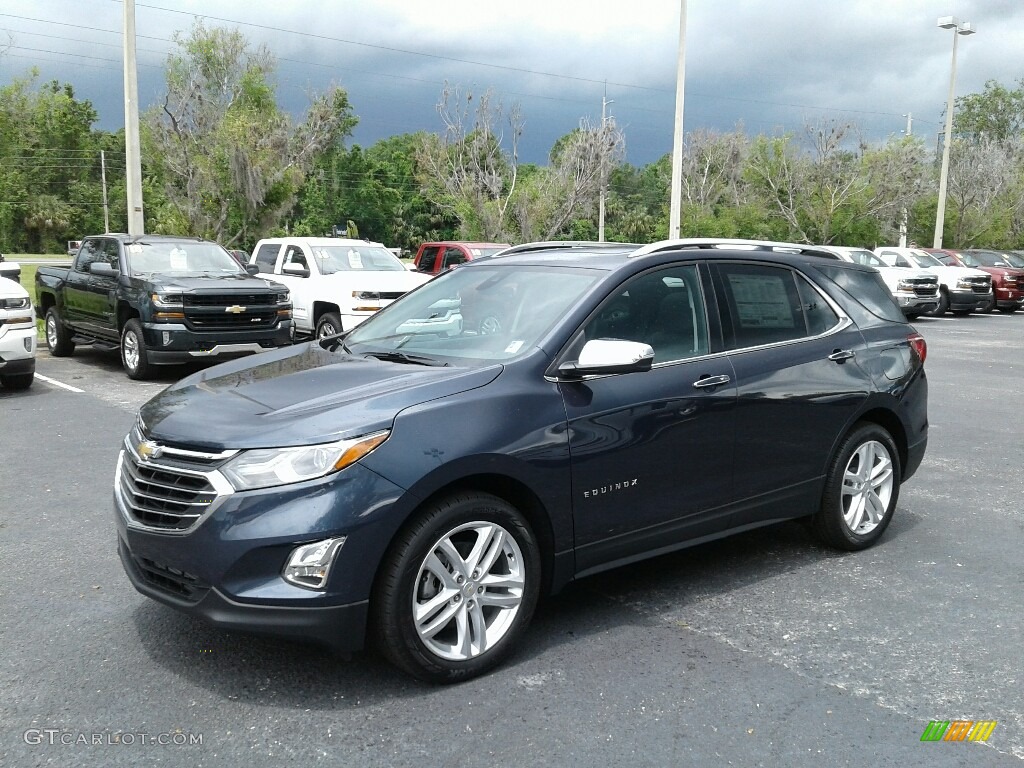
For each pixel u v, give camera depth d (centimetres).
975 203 4388
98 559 520
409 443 362
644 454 433
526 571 395
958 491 694
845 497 547
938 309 2672
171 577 363
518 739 334
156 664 390
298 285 1543
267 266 1664
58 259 6912
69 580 488
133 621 435
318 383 407
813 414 510
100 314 1280
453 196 3522
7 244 8756
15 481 686
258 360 483
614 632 430
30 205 8738
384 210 10250
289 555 343
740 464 478
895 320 587
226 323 1183
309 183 8425
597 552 425
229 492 346
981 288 2656
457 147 3525
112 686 371
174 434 370
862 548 555
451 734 337
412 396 378
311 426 357
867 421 556
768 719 350
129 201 1816
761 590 487
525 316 443
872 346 554
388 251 1633
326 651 405
